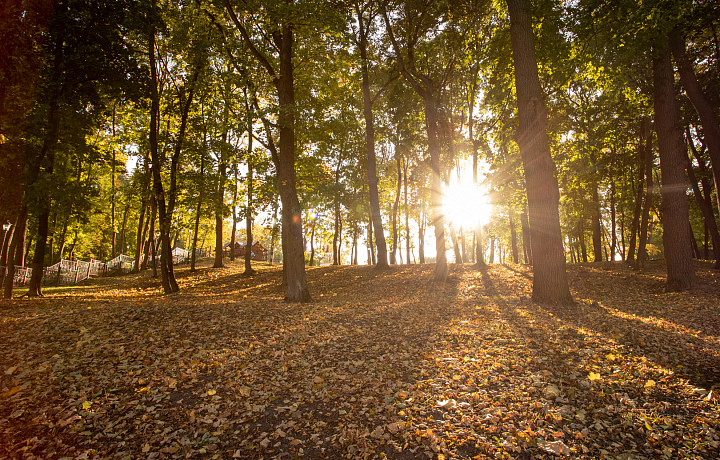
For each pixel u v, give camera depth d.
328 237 38.66
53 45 11.08
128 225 40.38
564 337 7.07
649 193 16.94
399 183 29.25
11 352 5.72
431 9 16.92
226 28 14.59
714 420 3.99
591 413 4.28
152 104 15.02
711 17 11.56
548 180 10.03
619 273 16.61
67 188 11.95
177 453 3.63
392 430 3.98
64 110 11.83
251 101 14.54
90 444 3.67
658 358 5.79
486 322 8.62
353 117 18.16
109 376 5.14
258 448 3.74
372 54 21.69
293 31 12.04
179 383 5.12
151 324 7.63
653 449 3.58
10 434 3.69
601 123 18.06
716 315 8.26
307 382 5.34
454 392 4.88
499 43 13.72
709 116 12.27
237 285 20.66
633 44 10.52
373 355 6.59
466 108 24.67
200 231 47.50
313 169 18.50
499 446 3.67
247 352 6.40
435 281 17.33
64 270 22.64
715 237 18.45
